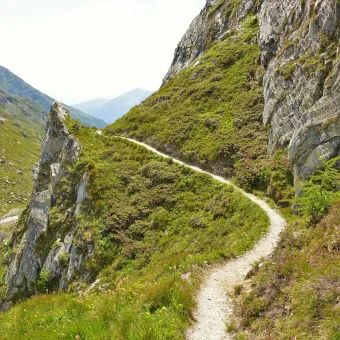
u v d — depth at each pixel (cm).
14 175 16900
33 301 2086
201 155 5175
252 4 8394
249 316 1503
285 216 3416
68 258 4747
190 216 4184
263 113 5231
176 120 6162
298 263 1625
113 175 5231
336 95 3138
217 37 9125
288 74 4569
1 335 1692
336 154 3008
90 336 1370
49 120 6956
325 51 4034
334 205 2014
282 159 4162
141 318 1446
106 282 3838
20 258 5928
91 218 4766
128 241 4244
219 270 2295
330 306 1263
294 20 5569
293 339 1225
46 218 5609
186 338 1409
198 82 7012
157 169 5112
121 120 7275
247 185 4275
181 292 1650
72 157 5944
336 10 3978
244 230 3319
